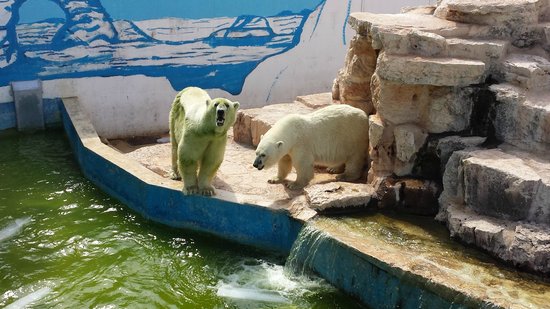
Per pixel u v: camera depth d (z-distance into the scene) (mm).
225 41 10367
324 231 5582
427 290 4707
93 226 6680
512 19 6348
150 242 6441
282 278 5809
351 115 6812
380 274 5051
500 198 5270
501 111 5824
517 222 5195
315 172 7352
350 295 5379
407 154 6215
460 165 5656
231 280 5773
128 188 7074
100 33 9383
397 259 5004
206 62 10312
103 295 5449
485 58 6082
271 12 10609
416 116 6328
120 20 9438
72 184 7664
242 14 10352
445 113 6117
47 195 7320
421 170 6301
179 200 6586
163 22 9742
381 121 6359
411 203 6102
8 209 6914
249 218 6277
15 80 9133
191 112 6328
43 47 9133
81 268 5875
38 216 6801
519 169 5230
